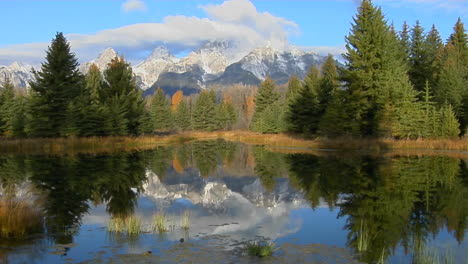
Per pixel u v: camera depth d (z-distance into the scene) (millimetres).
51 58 39094
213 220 11000
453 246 8586
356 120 36719
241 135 72938
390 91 35438
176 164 27516
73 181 17531
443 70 47094
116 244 8422
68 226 10000
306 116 47594
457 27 58625
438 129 37031
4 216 9195
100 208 12453
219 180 20078
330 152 33812
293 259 7480
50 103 38625
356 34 37250
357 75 36094
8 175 18891
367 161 25953
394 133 35906
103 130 42469
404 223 10656
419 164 23938
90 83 55688
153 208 12742
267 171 22922
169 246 8273
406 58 48344
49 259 7402
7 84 50500
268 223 10656
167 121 86500
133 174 20828
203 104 97750
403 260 7605
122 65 47094
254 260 7379
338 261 7438
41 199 13492
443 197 14195
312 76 58969
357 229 9992
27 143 33500
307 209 12547
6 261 7285
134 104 48875
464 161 25656
